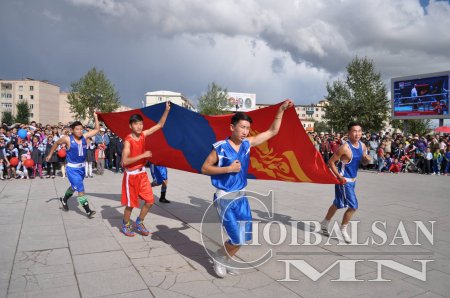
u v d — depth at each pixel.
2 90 84.94
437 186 10.45
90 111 47.56
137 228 5.13
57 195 8.04
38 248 4.45
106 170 13.96
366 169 16.25
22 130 11.48
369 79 33.91
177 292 3.28
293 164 4.92
